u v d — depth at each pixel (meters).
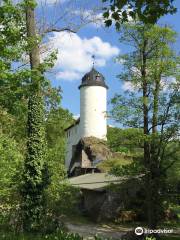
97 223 35.91
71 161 63.44
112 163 33.56
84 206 41.22
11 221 20.75
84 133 64.44
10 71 10.37
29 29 20.67
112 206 37.12
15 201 21.97
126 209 36.75
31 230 20.67
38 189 22.14
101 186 39.12
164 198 26.52
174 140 25.81
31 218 21.48
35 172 22.41
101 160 55.75
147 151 26.22
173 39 26.39
